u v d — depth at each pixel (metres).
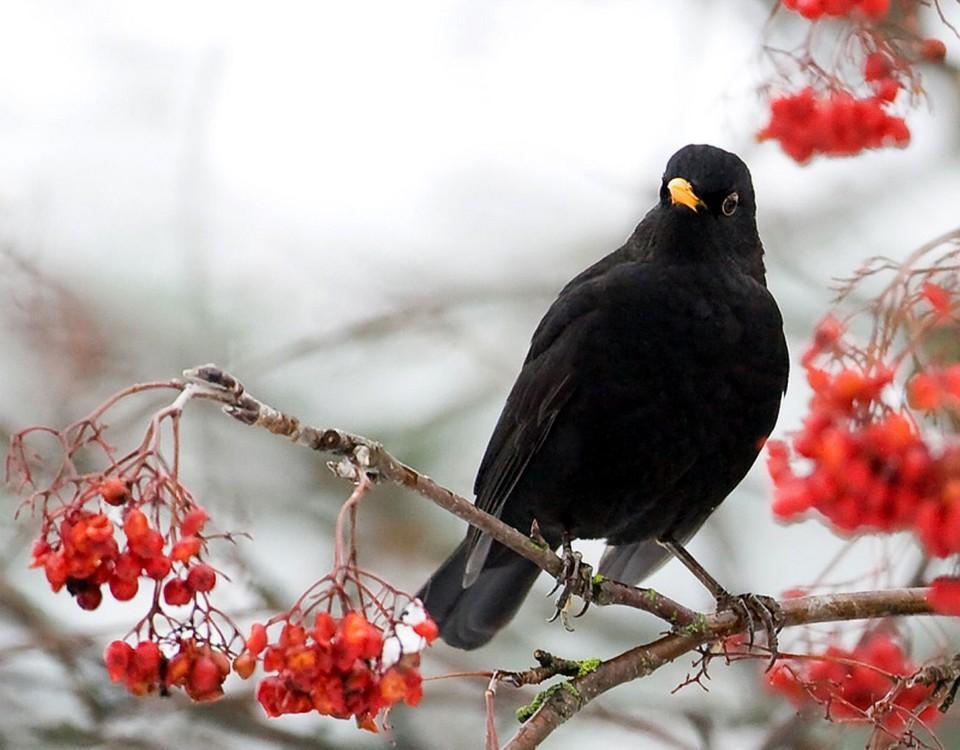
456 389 16.17
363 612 6.94
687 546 15.50
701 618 9.63
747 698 13.96
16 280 15.02
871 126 9.95
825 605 9.96
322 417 15.70
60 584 6.80
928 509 7.93
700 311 10.92
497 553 11.93
